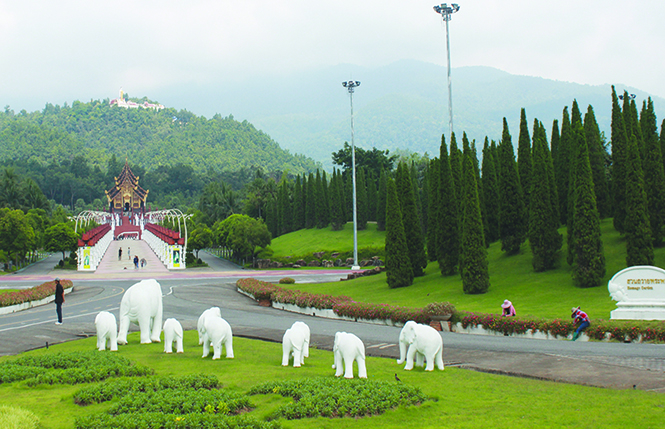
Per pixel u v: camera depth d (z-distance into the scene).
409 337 15.13
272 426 9.80
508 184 41.03
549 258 36.19
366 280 46.75
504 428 9.73
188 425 9.84
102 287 46.41
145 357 17.06
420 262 43.16
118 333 21.61
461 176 41.97
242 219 81.25
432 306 25.03
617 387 12.62
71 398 11.95
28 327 24.50
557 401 11.38
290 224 103.81
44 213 107.81
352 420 10.39
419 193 89.81
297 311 32.91
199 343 20.33
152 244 96.25
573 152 34.16
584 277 31.67
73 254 92.06
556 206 40.44
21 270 73.38
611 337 20.36
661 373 13.97
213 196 127.81
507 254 41.53
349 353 13.63
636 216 31.75
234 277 59.94
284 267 77.69
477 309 29.66
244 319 28.64
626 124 43.53
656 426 9.55
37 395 12.42
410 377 13.98
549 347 18.88
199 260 83.44
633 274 23.89
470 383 13.23
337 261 77.44
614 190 38.19
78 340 20.83
